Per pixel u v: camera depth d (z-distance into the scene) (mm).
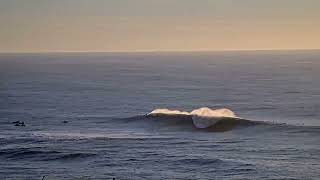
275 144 111500
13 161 100312
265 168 91688
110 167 94500
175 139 119375
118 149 108438
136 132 130500
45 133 129500
